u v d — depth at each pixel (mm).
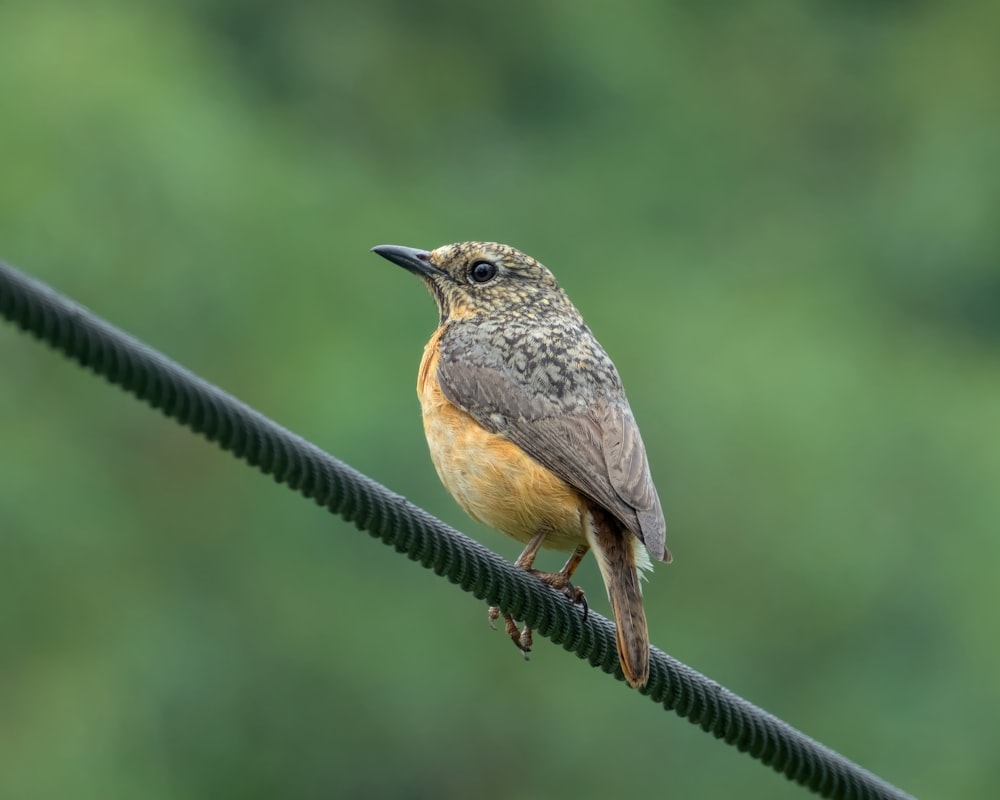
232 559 16172
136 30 17297
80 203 16047
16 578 15469
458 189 20000
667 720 15805
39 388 16703
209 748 15484
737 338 16828
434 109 21328
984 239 20078
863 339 17531
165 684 15547
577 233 19734
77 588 15641
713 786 15625
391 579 15922
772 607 15641
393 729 15672
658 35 22344
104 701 15242
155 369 7113
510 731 15820
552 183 20531
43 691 15234
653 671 8438
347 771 15641
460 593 15961
